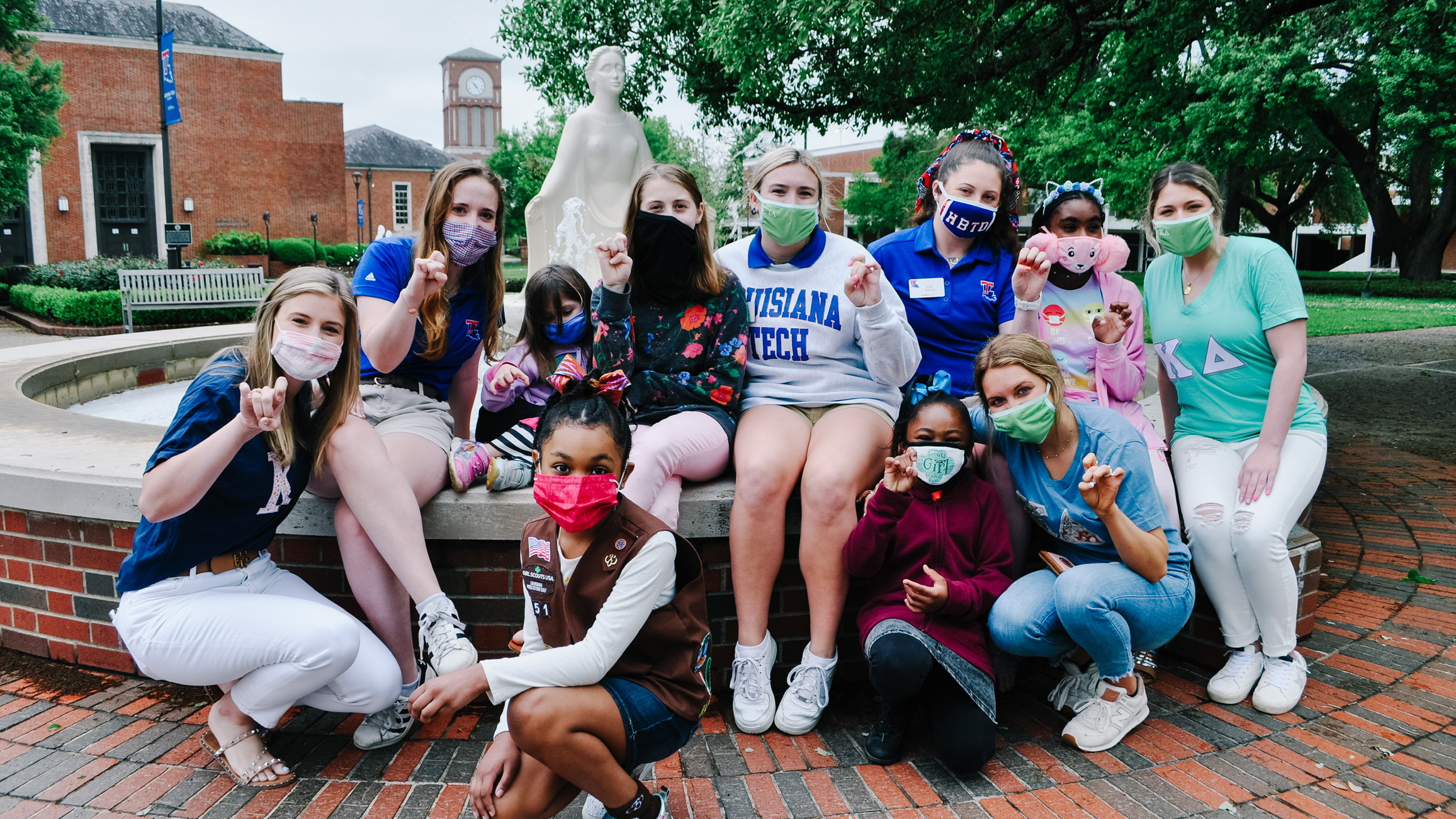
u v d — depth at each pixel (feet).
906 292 10.98
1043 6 32.01
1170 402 11.15
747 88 32.19
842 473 8.75
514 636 7.48
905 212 123.54
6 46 69.10
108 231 101.60
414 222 166.30
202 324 51.42
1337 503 16.72
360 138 165.99
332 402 8.06
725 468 9.86
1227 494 9.57
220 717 7.98
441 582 9.23
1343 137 72.49
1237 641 9.61
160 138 101.81
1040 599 8.50
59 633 10.21
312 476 8.59
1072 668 9.53
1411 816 7.40
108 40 97.66
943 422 8.24
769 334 10.23
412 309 8.47
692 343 9.78
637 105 39.93
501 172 150.82
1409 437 22.27
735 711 8.95
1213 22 26.25
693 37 36.78
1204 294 10.13
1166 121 39.19
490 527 9.00
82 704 9.36
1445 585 12.69
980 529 8.64
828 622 8.93
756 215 10.04
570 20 37.78
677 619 6.64
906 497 8.32
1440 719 9.03
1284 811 7.48
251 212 107.34
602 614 6.33
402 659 8.74
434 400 10.10
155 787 7.82
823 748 8.59
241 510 7.77
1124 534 8.05
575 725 6.10
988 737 7.95
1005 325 10.57
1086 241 10.11
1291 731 8.84
